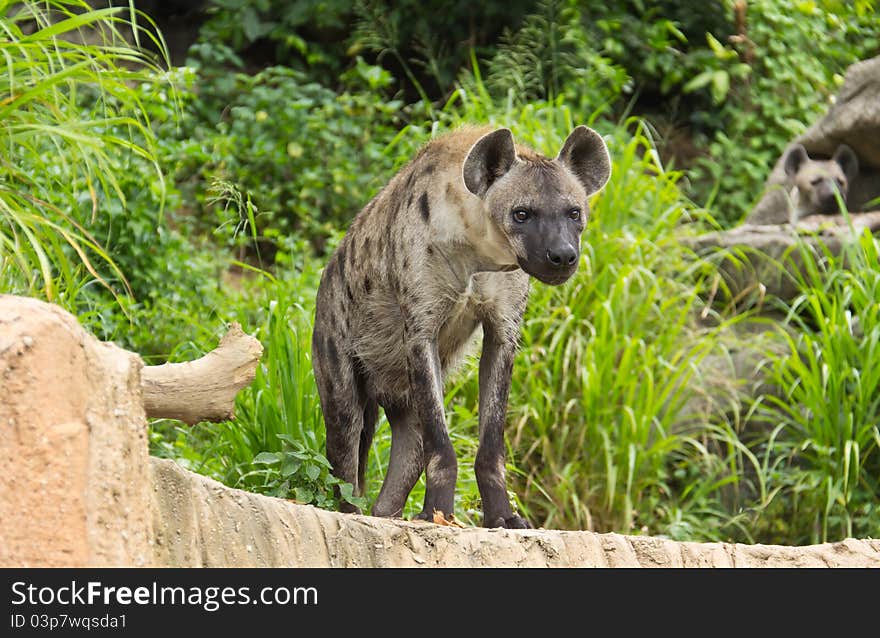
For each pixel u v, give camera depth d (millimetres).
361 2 17453
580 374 11352
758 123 17750
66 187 8781
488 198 7004
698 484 11781
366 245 7941
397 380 8156
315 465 7668
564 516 11141
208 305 11711
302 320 9492
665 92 18359
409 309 7391
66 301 7789
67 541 4121
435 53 18469
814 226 13477
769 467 11914
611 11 18406
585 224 7176
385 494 8242
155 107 11945
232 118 16391
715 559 6652
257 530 5508
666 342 11773
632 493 11297
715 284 12281
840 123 14414
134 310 10859
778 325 11805
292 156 15289
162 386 5770
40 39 6324
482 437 7352
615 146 13539
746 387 12219
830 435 11328
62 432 4164
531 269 6914
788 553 6895
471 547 6059
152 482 5035
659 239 12391
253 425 8727
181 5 19203
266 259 15203
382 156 15148
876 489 11328
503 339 7449
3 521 4055
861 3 19078
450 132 7633
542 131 12625
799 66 18000
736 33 18750
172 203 11984
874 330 11258
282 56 18203
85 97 11258
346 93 16453
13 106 6055
